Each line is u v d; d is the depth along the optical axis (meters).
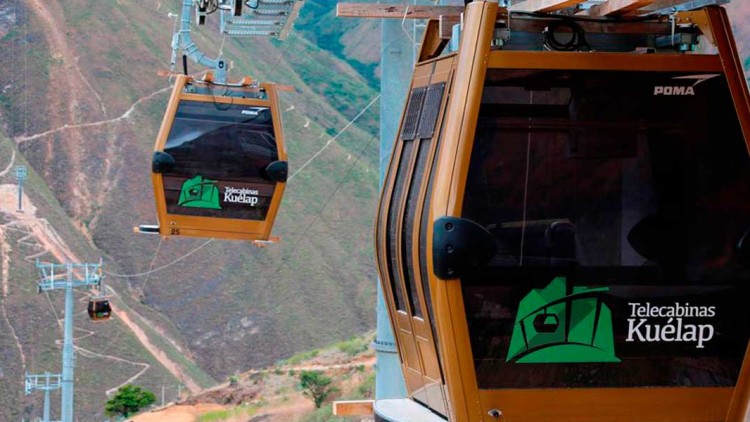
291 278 60.94
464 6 6.98
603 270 6.02
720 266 6.12
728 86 6.17
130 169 68.56
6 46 73.50
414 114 6.92
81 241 63.66
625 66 6.09
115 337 56.69
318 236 63.16
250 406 41.62
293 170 67.06
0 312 56.00
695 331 6.11
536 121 6.01
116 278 61.72
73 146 69.06
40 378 53.78
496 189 5.95
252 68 78.25
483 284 5.92
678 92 6.13
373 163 72.38
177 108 17.50
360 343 46.97
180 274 62.09
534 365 5.96
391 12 7.35
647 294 6.06
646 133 6.10
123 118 71.12
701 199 6.11
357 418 34.59
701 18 6.34
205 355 58.22
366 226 64.50
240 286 61.16
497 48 6.11
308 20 91.69
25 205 63.00
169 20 79.38
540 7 6.35
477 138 5.97
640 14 6.43
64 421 35.03
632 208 6.07
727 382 6.13
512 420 5.95
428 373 6.65
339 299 60.22
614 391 6.02
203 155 17.45
